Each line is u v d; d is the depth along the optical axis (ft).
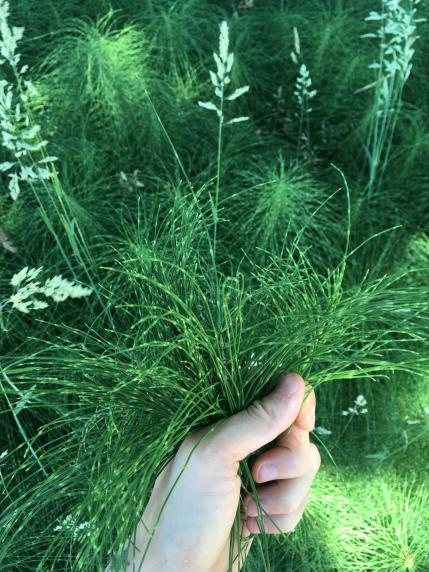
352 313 0.76
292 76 1.85
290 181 1.48
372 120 1.59
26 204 1.51
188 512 0.75
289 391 0.76
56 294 0.70
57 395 1.24
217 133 1.69
